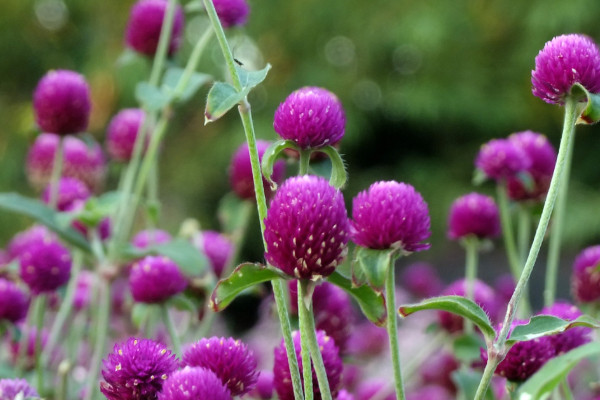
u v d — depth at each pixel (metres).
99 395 0.74
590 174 3.00
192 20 2.71
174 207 2.95
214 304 0.55
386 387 0.80
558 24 2.75
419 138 3.25
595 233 2.69
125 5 3.01
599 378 0.81
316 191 0.54
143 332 0.75
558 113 3.00
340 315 0.69
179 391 0.55
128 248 0.77
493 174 0.78
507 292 0.97
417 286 1.27
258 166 0.56
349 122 3.04
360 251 0.55
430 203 3.03
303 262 0.54
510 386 0.61
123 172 1.00
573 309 0.65
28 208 0.76
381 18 3.08
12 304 0.74
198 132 3.09
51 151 1.01
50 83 0.81
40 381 0.73
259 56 3.18
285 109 0.58
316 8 3.14
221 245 0.85
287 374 0.59
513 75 3.08
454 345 0.72
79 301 0.90
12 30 3.03
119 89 2.80
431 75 3.10
